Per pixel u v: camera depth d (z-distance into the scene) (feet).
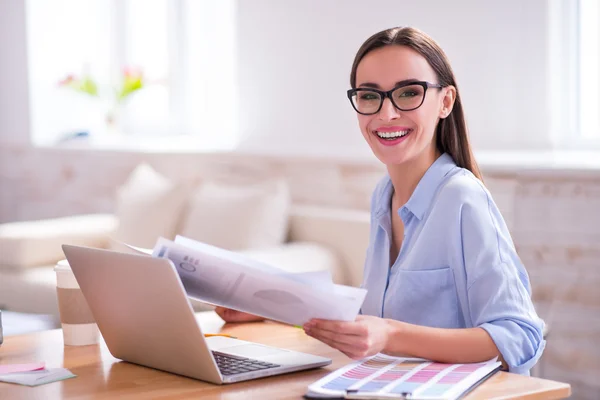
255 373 5.13
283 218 13.00
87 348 6.07
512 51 12.50
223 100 18.07
